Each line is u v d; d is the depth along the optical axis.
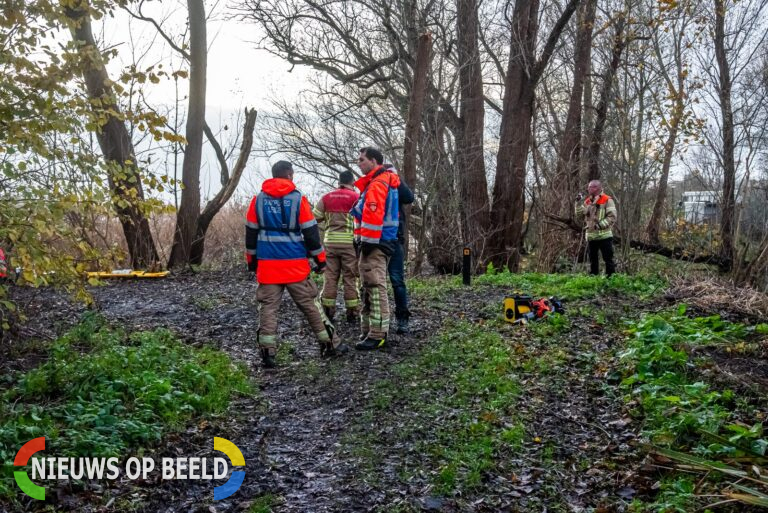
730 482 4.27
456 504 4.19
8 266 5.98
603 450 4.89
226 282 11.96
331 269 8.33
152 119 6.18
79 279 6.50
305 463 4.74
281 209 6.55
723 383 5.82
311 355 7.21
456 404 5.70
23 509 3.71
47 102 5.39
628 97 15.98
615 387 5.96
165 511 4.02
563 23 16.62
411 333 7.98
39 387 5.29
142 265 13.69
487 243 17.88
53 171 5.88
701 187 18.06
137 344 7.25
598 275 11.91
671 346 6.71
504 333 7.86
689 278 11.11
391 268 7.88
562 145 18.02
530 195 16.81
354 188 8.48
